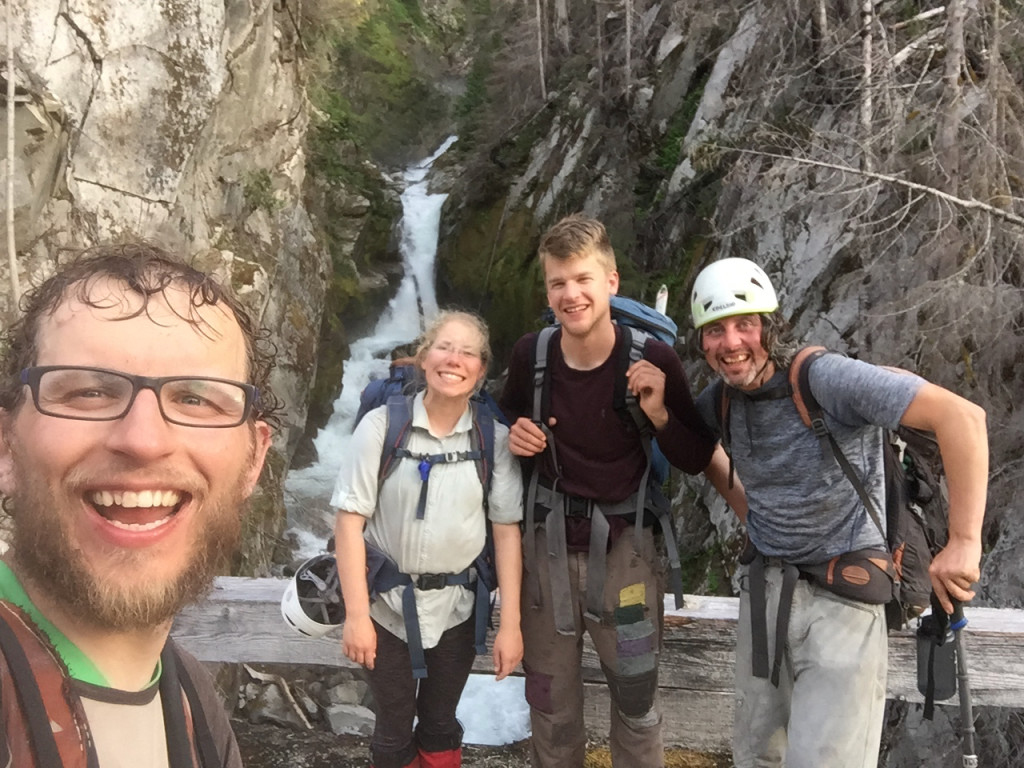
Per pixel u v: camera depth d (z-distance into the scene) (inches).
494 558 70.9
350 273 411.8
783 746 69.3
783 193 201.8
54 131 147.9
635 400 65.4
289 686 148.0
